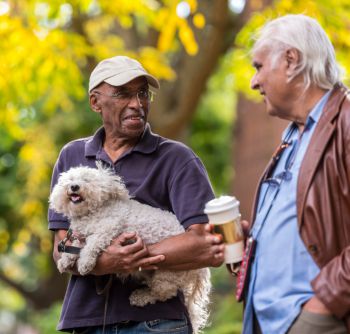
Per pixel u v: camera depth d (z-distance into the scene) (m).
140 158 7.61
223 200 6.58
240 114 22.56
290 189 6.30
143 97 7.64
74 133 25.16
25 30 15.75
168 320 7.35
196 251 7.12
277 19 6.56
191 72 21.16
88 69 17.67
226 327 18.38
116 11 16.14
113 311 7.29
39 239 29.27
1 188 26.59
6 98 16.25
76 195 7.06
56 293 31.59
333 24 15.30
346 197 5.99
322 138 6.13
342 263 5.82
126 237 7.05
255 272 6.44
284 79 6.39
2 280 31.98
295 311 6.00
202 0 20.44
